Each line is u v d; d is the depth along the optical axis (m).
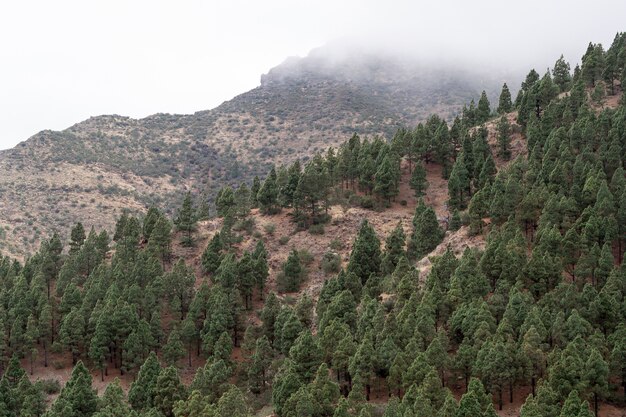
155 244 142.62
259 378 103.25
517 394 85.62
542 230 107.31
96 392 95.56
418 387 79.44
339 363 91.12
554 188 117.62
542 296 95.25
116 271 130.62
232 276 127.06
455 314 93.25
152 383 97.69
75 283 133.62
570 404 71.06
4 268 143.38
